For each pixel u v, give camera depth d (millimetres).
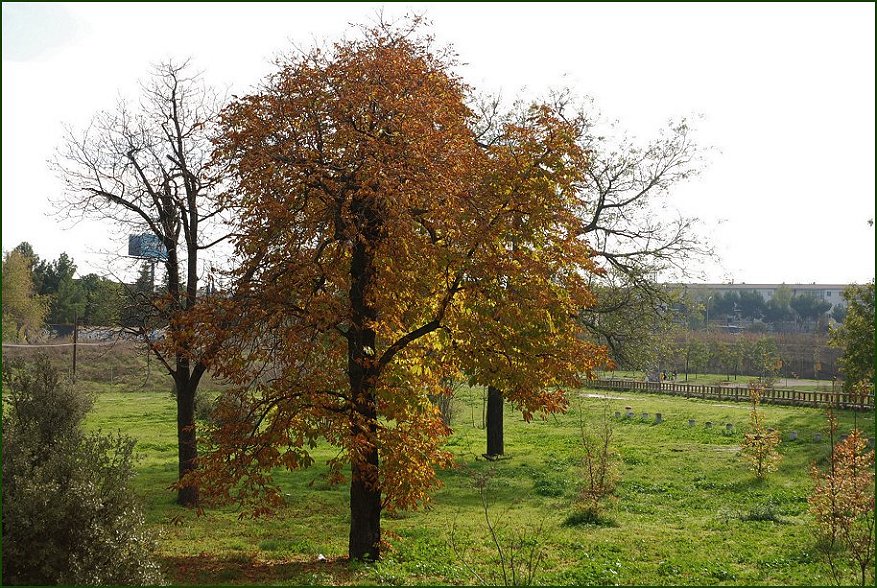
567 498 22891
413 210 14641
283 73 15039
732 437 35281
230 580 13727
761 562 14617
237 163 14820
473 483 24953
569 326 16219
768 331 113938
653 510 20891
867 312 38688
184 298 20906
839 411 40125
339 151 14969
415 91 14828
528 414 15453
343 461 14391
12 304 59375
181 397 21156
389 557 15578
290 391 14711
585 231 26578
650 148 30000
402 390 14906
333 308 14453
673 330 33062
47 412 12477
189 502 21172
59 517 10695
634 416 44031
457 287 15219
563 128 15148
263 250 14953
